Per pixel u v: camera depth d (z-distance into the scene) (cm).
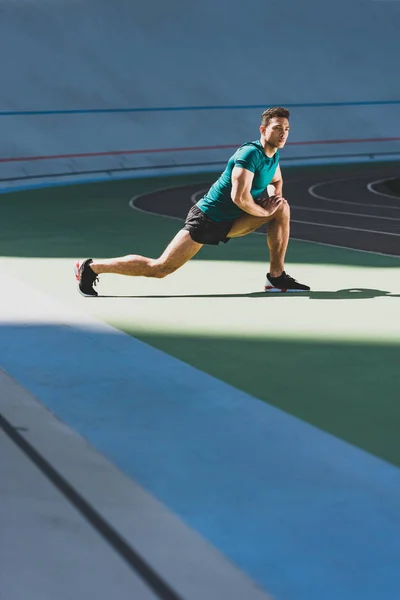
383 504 380
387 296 862
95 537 347
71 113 2883
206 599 303
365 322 745
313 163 3228
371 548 340
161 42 3178
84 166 2792
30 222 1568
